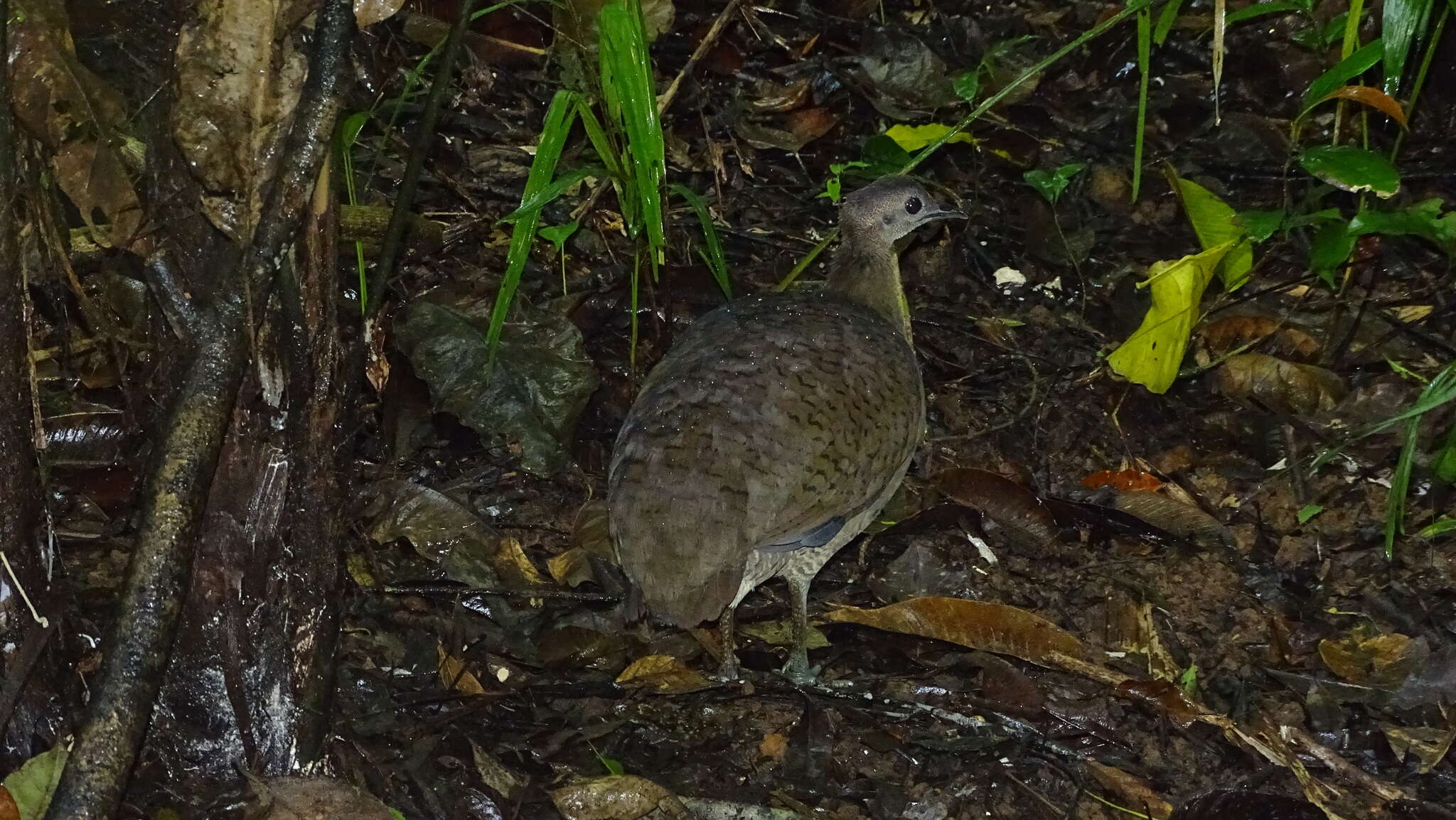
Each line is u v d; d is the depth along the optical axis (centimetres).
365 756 499
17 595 423
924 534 669
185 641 446
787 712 568
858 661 605
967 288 816
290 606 449
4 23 388
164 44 548
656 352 716
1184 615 631
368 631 569
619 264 768
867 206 680
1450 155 848
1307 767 552
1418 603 631
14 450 418
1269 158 866
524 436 656
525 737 536
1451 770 554
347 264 675
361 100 743
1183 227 842
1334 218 714
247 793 452
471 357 659
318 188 422
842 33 948
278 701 452
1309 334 771
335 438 449
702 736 555
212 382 406
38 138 434
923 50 891
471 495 650
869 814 521
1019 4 980
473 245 761
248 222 404
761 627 631
